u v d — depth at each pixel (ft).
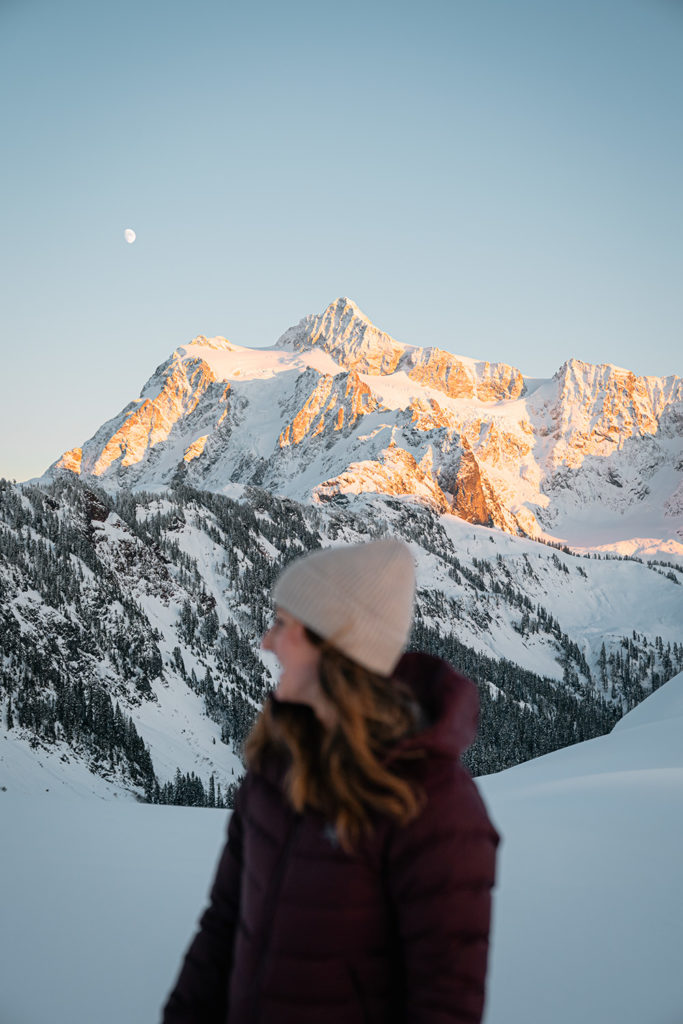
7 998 15.23
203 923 7.94
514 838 26.84
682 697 155.33
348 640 6.44
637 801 32.24
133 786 308.40
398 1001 6.48
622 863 23.17
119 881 23.17
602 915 18.95
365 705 6.28
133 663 425.28
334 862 6.34
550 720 590.96
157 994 15.65
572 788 37.45
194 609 560.61
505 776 60.64
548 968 16.16
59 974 16.53
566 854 24.53
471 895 6.15
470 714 6.82
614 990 14.94
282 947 6.46
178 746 374.02
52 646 386.32
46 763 288.30
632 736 80.28
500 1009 14.44
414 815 6.08
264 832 7.02
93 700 341.62
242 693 484.74
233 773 374.43
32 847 27.04
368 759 6.07
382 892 6.37
